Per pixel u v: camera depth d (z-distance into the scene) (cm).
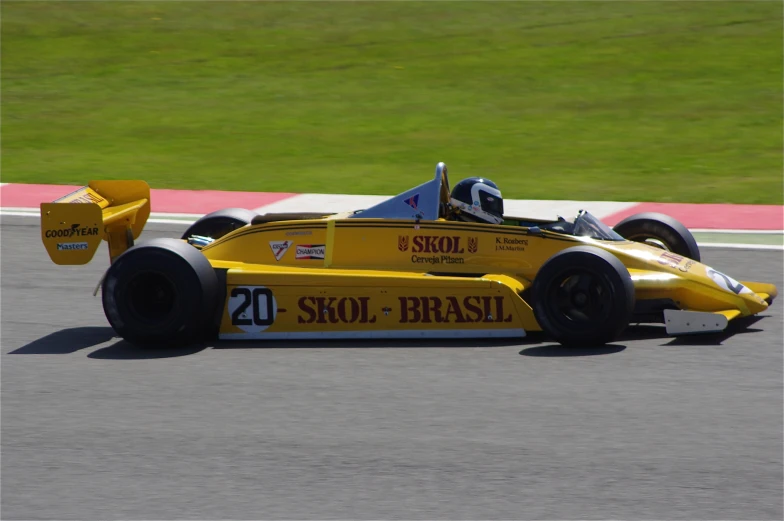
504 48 9588
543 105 7781
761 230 4288
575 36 9881
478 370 2422
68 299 3281
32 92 8550
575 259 2520
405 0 11531
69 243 2781
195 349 2664
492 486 1795
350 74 8906
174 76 8994
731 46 9306
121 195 3097
